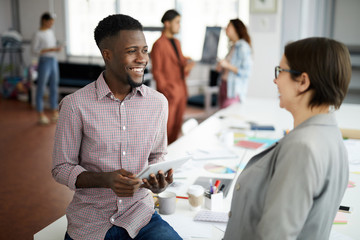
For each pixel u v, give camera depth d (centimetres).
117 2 863
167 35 437
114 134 146
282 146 101
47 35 605
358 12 645
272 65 609
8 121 635
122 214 148
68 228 149
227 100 456
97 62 897
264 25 602
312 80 101
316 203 101
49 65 606
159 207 174
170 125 448
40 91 608
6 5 923
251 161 117
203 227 162
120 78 143
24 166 421
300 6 581
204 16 803
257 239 98
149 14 850
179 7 818
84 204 148
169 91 439
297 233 96
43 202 332
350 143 282
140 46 141
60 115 144
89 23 891
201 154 257
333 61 100
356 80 681
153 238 141
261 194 108
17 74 940
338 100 103
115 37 140
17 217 303
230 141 279
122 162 148
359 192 197
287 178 96
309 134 98
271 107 433
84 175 140
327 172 98
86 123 143
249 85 626
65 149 144
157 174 140
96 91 145
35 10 917
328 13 658
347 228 160
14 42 875
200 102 641
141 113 150
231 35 444
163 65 435
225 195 192
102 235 143
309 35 657
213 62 517
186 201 188
